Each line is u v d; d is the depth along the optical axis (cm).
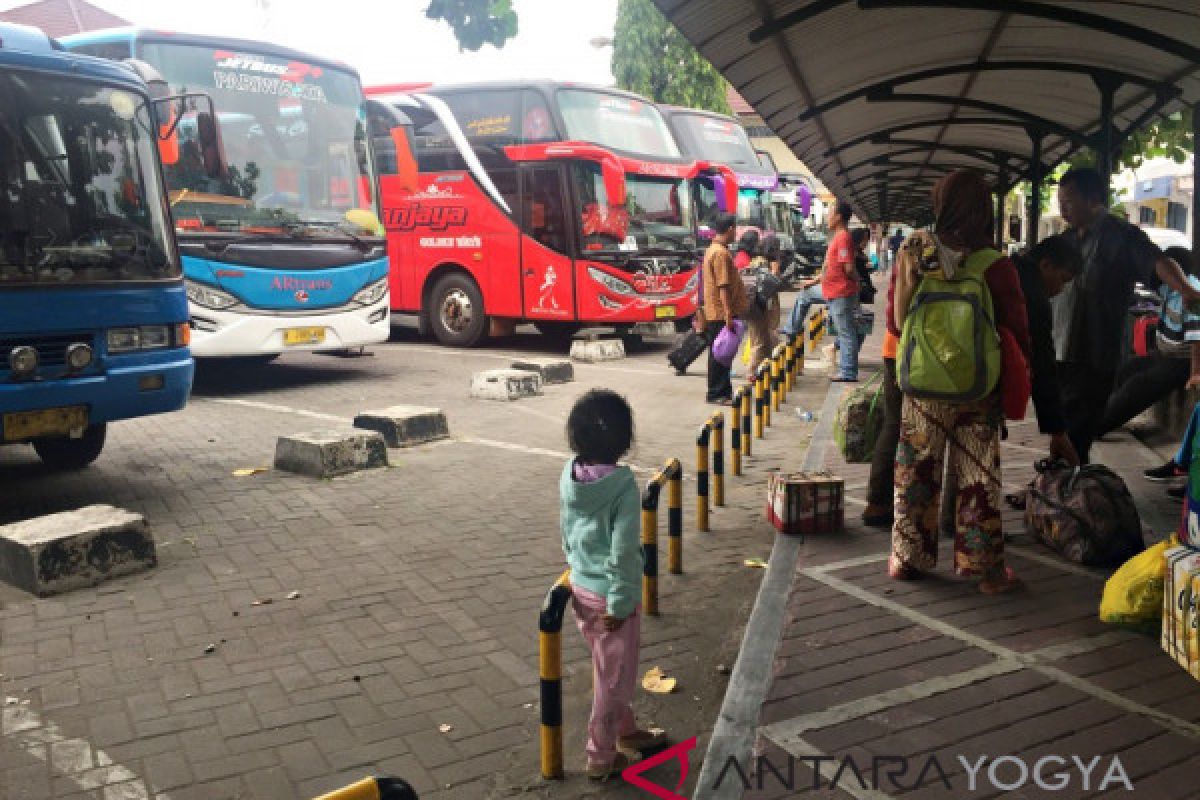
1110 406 804
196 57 1107
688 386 1249
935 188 473
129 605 502
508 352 1602
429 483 753
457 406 1095
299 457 771
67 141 684
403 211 1680
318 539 612
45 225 656
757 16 639
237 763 355
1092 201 591
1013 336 464
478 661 443
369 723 386
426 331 1705
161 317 707
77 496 706
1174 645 401
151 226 723
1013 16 680
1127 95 855
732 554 590
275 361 1483
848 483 722
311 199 1188
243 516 659
